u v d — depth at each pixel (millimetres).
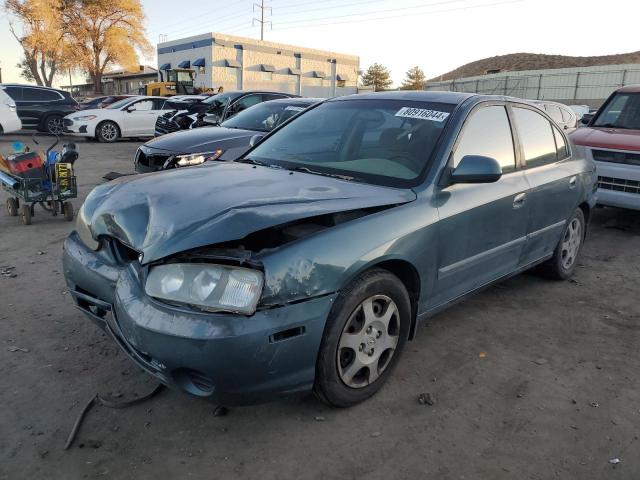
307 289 2438
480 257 3541
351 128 3762
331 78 54969
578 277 5070
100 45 50625
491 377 3234
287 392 2508
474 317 4090
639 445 2641
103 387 3008
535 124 4316
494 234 3615
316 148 3732
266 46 48938
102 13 49188
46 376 3107
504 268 3906
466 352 3535
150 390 2988
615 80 37344
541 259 4445
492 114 3811
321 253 2508
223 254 2416
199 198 2705
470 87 45000
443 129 3434
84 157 13195
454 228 3211
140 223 2648
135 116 17562
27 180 6430
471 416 2838
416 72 93188
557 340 3748
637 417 2871
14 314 3910
